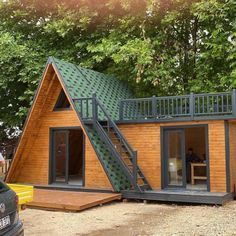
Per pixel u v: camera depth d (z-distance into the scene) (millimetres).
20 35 20359
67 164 14703
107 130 14133
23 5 21594
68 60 19594
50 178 14961
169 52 19219
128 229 8586
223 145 12758
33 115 14836
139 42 17562
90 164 14078
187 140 17828
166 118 13703
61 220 9656
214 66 17875
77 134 16578
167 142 13859
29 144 15328
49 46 20781
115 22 19953
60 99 15141
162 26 19094
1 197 5133
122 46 17484
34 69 18500
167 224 9062
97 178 13867
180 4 18406
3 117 20797
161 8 18859
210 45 17141
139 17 18812
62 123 14859
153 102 14172
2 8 21406
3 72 19031
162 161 13820
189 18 19000
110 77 18047
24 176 15617
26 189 9469
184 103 13859
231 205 11836
